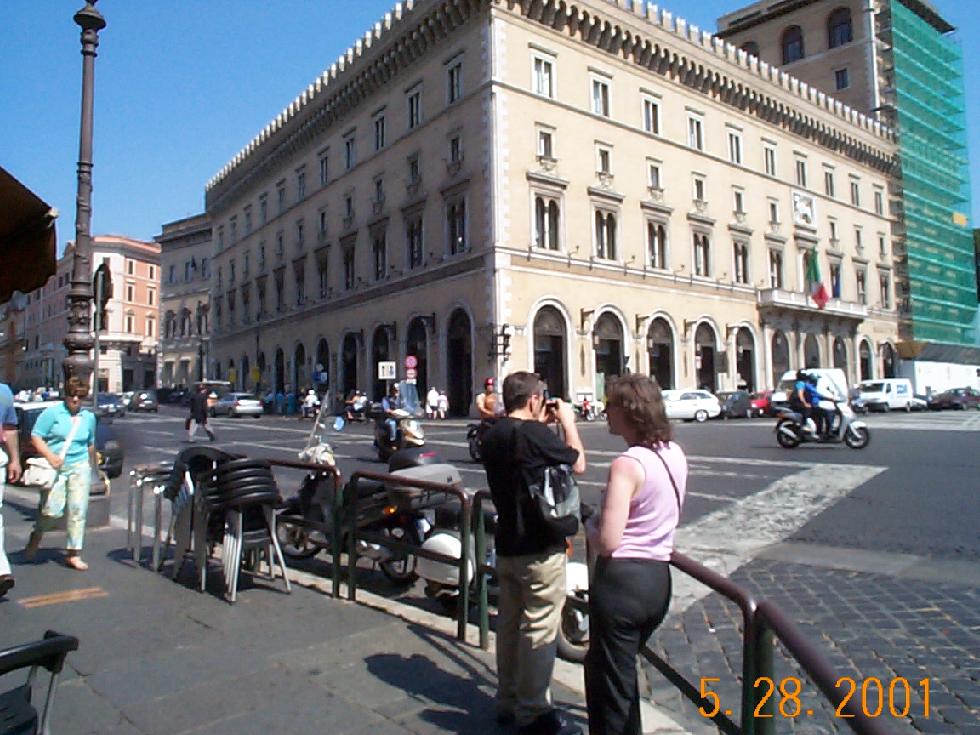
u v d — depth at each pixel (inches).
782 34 2568.9
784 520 365.7
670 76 1642.5
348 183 1777.8
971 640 197.0
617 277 1478.8
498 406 583.8
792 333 1930.4
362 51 1665.8
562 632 191.8
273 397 2048.5
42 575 270.2
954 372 2650.1
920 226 2509.8
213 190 2674.7
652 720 151.3
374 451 768.9
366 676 171.6
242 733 143.2
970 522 342.6
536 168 1360.7
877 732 65.4
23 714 100.1
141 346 3430.1
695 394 1416.1
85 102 401.1
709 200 1712.6
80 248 401.1
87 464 287.9
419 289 1491.1
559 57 1421.0
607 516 117.7
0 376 432.5
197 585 256.2
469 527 199.6
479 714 151.6
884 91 2404.0
